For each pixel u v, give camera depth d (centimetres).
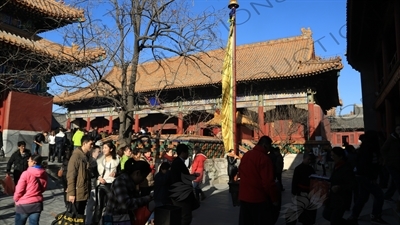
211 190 1421
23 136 1894
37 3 1914
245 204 550
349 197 589
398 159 757
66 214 602
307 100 2956
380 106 1983
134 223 508
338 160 603
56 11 1905
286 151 2845
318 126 2917
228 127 1719
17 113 1872
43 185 621
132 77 1198
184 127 3644
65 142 1833
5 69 1627
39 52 1491
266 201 539
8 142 1820
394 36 1694
